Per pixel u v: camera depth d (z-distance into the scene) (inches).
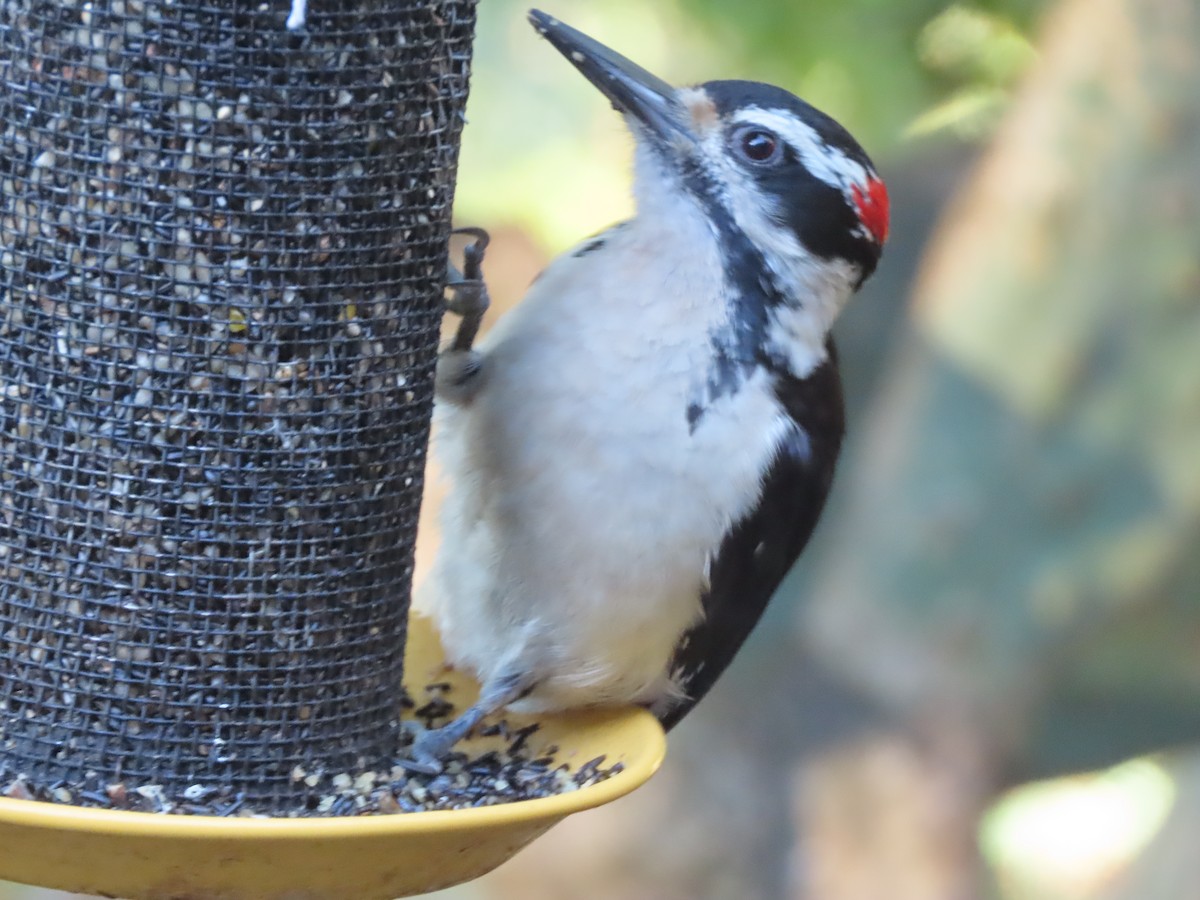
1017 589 707.4
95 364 315.0
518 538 368.5
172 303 313.9
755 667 758.5
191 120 310.0
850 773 733.9
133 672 318.0
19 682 319.9
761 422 372.5
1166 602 701.3
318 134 315.6
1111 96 685.3
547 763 359.9
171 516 317.4
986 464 704.4
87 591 317.4
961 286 709.3
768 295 376.8
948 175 794.2
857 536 730.8
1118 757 732.7
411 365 337.1
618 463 362.0
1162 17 681.0
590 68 386.0
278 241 316.5
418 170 331.0
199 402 316.5
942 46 679.1
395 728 348.2
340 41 314.5
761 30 652.7
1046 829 981.8
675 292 369.1
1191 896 820.6
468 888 748.0
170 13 307.3
